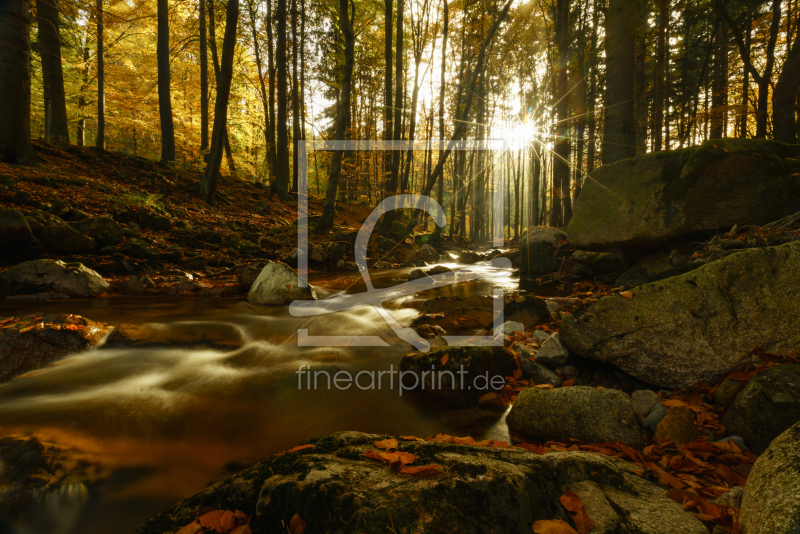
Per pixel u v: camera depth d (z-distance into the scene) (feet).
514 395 9.25
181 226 29.63
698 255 13.06
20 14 28.60
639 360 8.54
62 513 5.57
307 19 67.56
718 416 6.98
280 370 10.36
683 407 7.18
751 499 4.17
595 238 17.84
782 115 28.91
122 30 64.34
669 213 14.89
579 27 58.18
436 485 3.84
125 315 14.79
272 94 62.95
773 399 6.17
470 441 6.61
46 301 16.67
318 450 5.18
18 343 9.97
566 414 7.35
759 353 7.50
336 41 67.62
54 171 30.19
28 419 7.42
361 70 70.13
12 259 18.74
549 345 10.02
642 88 34.91
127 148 80.07
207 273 22.98
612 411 7.14
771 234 11.63
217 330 13.26
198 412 8.20
